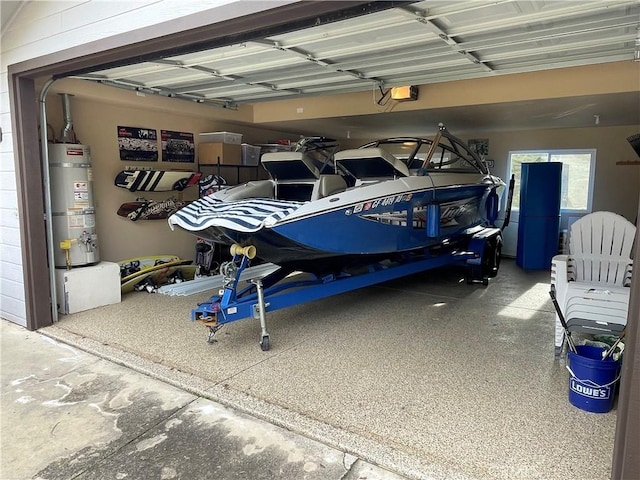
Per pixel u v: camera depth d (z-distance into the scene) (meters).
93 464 2.22
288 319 4.43
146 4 2.90
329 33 3.15
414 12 2.78
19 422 2.60
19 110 3.92
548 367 3.27
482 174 5.98
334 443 2.35
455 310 4.75
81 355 3.58
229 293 3.60
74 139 4.86
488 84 4.93
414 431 2.45
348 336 3.93
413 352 3.56
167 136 6.06
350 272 4.68
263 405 2.73
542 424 2.51
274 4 2.26
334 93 5.48
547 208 7.03
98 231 5.39
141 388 3.02
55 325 4.20
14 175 4.05
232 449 2.34
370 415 2.61
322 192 4.02
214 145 6.27
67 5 3.40
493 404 2.73
